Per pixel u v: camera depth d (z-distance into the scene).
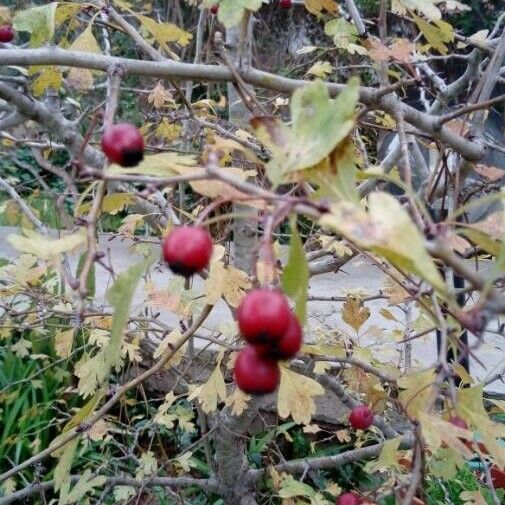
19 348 0.38
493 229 0.14
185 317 0.24
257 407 0.30
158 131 0.35
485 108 0.21
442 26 0.19
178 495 0.35
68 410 0.42
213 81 0.19
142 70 0.18
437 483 0.32
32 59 0.17
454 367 0.20
